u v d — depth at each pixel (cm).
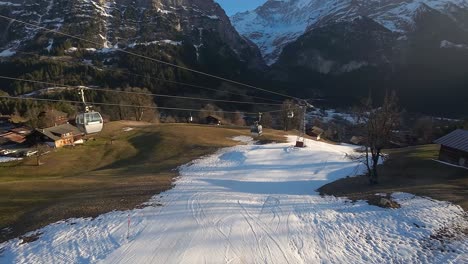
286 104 11950
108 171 6250
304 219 3388
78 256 2777
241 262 2656
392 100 4741
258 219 3416
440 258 2567
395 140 11781
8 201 4231
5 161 7238
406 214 3284
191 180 4978
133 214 3525
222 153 6875
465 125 10875
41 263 2712
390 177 4966
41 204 4103
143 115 13812
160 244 2923
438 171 5116
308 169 5738
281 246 2881
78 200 4050
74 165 7119
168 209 3656
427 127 12731
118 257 2739
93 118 4547
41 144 8081
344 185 4656
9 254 2886
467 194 3819
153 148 7894
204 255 2753
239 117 15525
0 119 12500
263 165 5988
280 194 4303
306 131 11700
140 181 4931
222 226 3250
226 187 4622
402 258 2622
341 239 2959
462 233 2884
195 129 9519
